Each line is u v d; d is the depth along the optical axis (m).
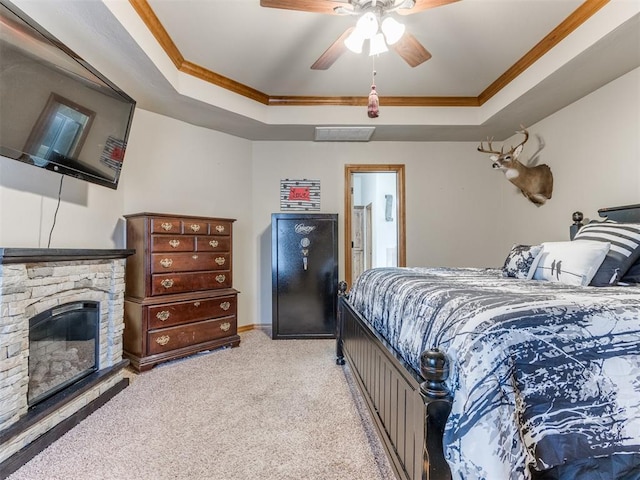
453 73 3.15
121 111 2.60
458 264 4.39
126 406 2.20
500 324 1.01
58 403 1.85
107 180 2.57
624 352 1.00
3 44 1.71
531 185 3.56
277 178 4.36
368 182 6.64
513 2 2.21
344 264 4.36
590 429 0.96
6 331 1.59
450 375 1.03
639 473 1.03
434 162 4.40
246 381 2.61
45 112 1.98
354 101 3.72
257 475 1.54
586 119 3.06
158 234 2.96
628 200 2.67
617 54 2.40
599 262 1.77
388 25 1.91
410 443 1.16
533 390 0.96
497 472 0.88
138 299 2.90
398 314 1.65
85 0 1.87
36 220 2.29
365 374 2.00
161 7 2.27
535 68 2.86
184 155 3.70
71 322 2.17
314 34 2.57
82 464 1.62
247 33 2.55
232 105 3.41
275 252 3.86
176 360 3.08
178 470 1.58
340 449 1.74
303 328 3.85
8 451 1.57
